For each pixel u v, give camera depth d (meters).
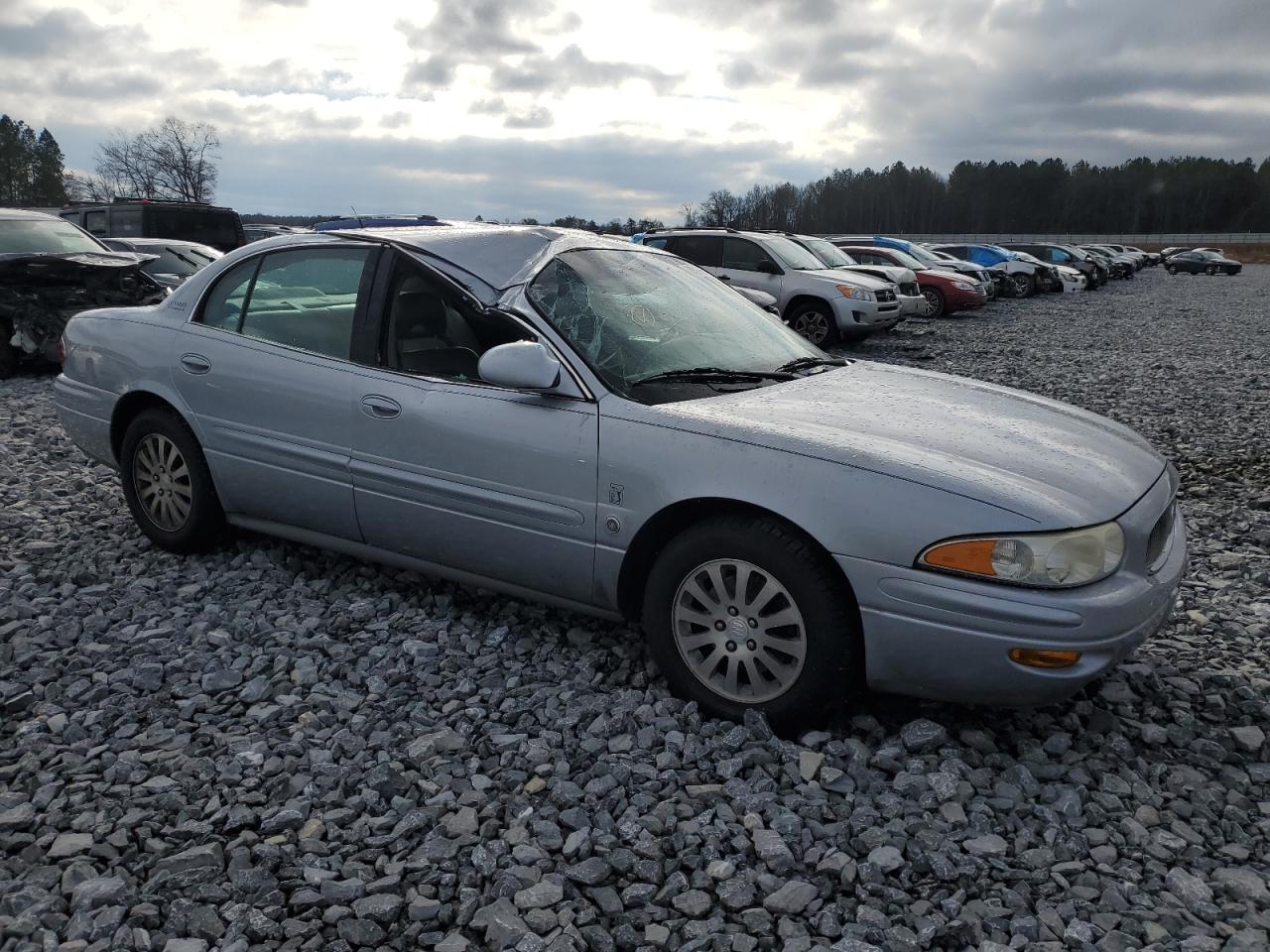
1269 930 2.35
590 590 3.49
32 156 86.00
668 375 3.56
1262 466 7.21
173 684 3.52
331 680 3.55
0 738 3.19
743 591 3.12
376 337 3.91
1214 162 122.44
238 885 2.44
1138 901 2.45
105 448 4.87
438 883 2.48
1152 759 3.15
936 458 3.03
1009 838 2.71
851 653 3.02
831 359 4.25
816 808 2.77
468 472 3.62
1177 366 13.02
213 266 4.54
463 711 3.33
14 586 4.36
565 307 3.64
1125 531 2.98
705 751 3.06
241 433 4.25
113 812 2.75
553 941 2.26
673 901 2.42
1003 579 2.80
